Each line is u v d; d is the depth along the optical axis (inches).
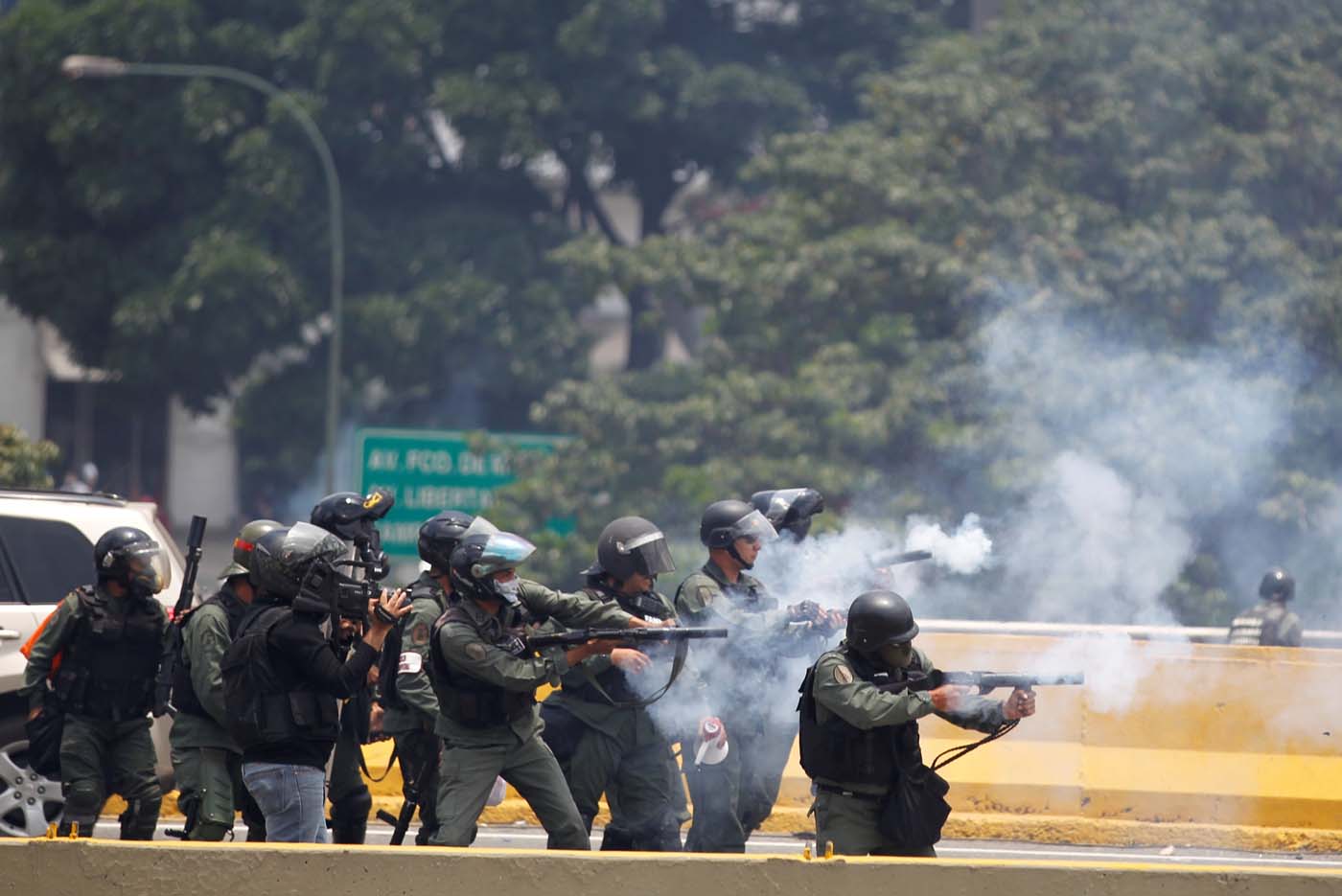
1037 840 1469.0
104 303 5113.2
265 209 4921.3
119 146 4972.9
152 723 1258.6
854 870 804.6
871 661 905.5
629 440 3449.8
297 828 978.1
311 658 967.0
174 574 1375.5
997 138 3230.8
